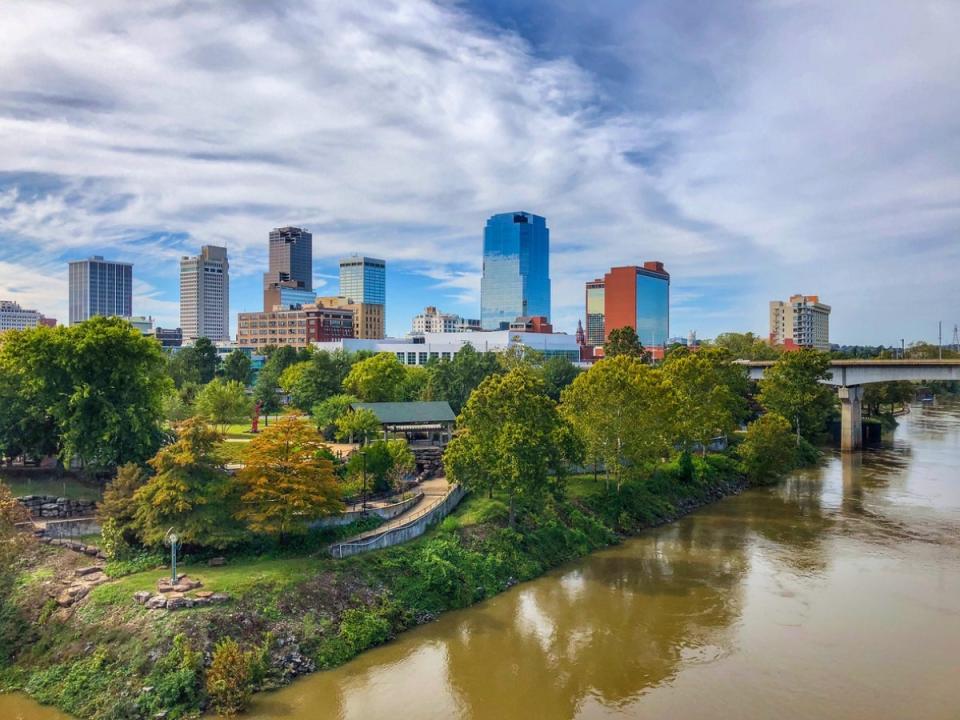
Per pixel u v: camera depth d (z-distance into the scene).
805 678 44.59
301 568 51.78
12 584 48.09
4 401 65.19
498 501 71.62
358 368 120.75
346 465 72.69
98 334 63.31
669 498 87.38
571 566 66.06
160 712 39.19
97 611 45.88
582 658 47.53
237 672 41.06
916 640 49.66
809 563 66.00
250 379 178.75
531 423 68.19
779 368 127.69
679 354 129.38
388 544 58.81
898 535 75.00
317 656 45.47
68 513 58.88
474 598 56.97
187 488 52.72
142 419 65.25
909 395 190.62
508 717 40.38
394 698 42.19
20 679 42.59
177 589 47.06
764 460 102.25
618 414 81.38
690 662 46.91
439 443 93.19
